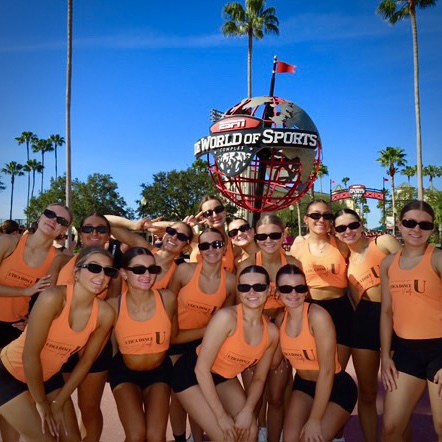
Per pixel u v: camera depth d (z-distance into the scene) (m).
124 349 3.37
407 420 3.15
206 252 3.79
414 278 3.18
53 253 3.91
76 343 3.10
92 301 3.14
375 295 3.89
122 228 4.62
